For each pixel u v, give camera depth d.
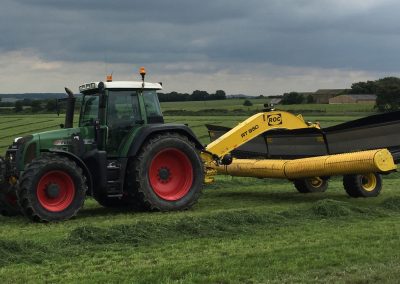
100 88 9.81
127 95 10.08
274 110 11.62
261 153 12.67
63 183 9.09
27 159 9.30
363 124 10.80
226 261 5.99
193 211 9.95
